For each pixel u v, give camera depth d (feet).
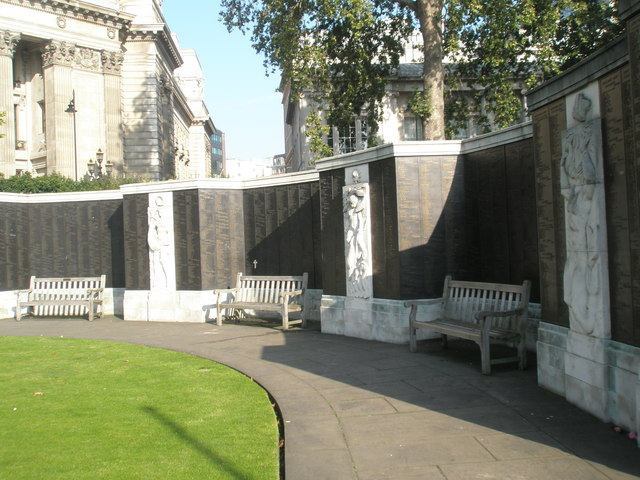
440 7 55.42
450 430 15.57
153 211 41.88
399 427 15.96
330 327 33.24
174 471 13.03
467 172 29.71
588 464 12.95
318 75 60.08
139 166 133.28
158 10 143.23
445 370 22.56
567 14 65.72
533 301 25.25
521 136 25.59
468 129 94.68
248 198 42.75
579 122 17.19
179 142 192.65
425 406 17.87
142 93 133.59
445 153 29.40
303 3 54.75
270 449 14.40
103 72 123.44
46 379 22.94
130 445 14.88
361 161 31.19
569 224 17.47
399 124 100.27
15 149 119.34
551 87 18.74
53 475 12.95
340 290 33.06
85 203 48.44
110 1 124.88
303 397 19.42
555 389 18.74
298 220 39.96
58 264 48.78
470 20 54.39
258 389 20.68
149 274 42.37
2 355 28.60
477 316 21.52
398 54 67.31
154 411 18.02
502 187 27.12
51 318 46.14
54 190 66.18
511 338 22.06
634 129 13.93
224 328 37.09
